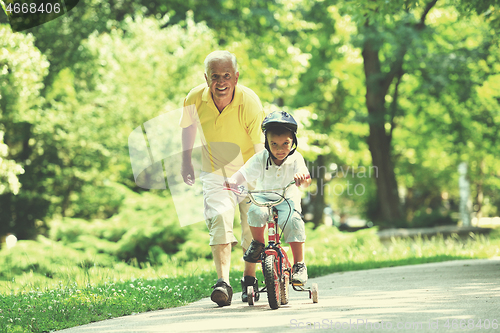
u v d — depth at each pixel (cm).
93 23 2955
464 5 1608
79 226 2175
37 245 1989
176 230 2128
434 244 2358
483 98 4069
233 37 3350
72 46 2894
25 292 1080
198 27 3008
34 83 1975
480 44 3575
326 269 1433
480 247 2045
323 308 759
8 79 2352
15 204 3036
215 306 847
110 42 3011
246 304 851
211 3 3322
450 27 3884
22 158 3098
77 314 794
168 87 2911
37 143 2986
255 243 834
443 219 4116
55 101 3142
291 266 851
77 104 3034
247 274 878
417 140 4872
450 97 3994
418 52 3516
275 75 3216
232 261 1903
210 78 801
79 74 3042
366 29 3403
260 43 3266
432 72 3747
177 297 945
